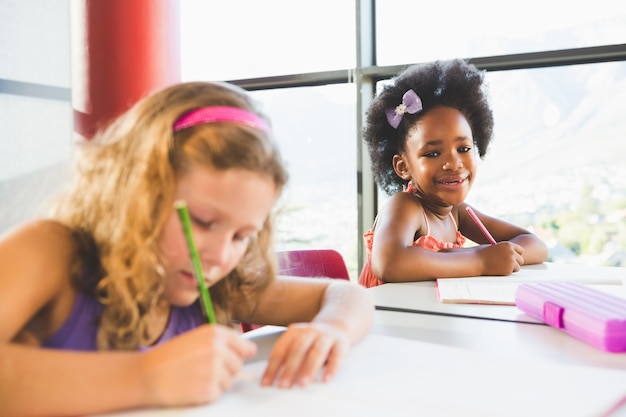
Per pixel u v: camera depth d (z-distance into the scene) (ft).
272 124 2.33
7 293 1.80
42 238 2.03
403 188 5.86
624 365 2.31
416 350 2.32
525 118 7.50
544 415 1.69
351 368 2.09
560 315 2.78
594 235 7.57
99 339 2.14
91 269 2.17
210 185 1.93
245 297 2.73
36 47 7.80
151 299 2.16
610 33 6.98
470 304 3.47
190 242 1.81
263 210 2.04
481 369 2.09
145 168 2.01
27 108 7.83
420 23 7.78
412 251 4.44
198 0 8.58
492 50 7.47
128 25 7.27
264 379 1.92
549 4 7.18
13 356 1.63
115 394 1.62
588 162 7.43
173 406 1.69
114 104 7.29
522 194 7.64
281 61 8.43
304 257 4.26
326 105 8.30
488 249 4.53
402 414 1.67
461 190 5.22
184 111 2.06
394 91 5.57
